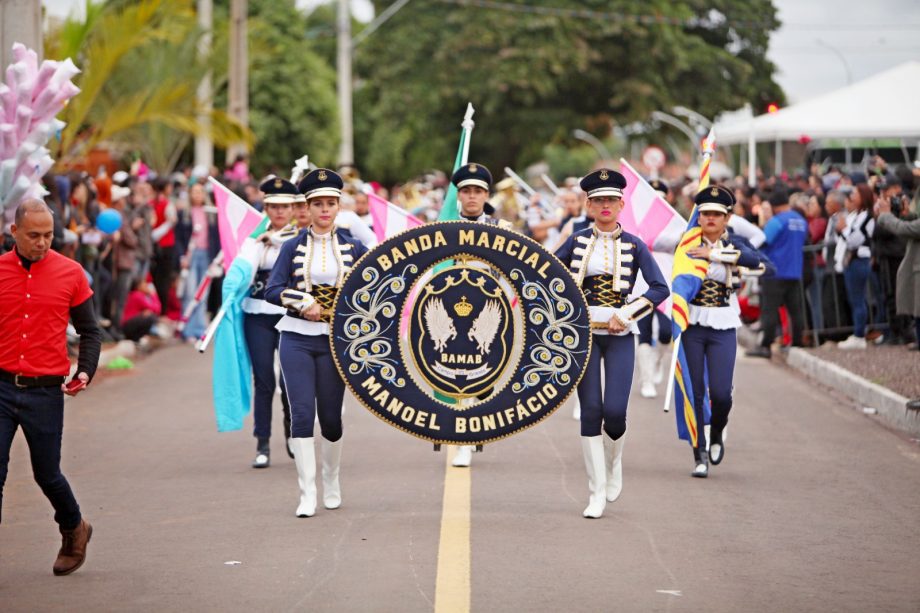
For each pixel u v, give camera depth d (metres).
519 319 8.95
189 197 22.30
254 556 8.11
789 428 13.23
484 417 8.95
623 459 11.52
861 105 30.28
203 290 13.31
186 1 24.92
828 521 9.15
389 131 63.28
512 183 25.39
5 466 7.29
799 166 32.88
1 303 7.32
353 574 7.68
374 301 8.91
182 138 32.72
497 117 56.81
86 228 18.09
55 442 7.49
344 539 8.52
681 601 7.18
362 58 58.75
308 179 9.34
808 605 7.15
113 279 19.61
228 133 26.44
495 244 8.90
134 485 10.39
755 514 9.34
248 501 9.75
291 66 49.81
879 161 21.48
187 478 10.68
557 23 54.28
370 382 8.95
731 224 12.42
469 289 8.91
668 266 13.14
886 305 18.36
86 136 24.95
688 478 10.66
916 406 12.92
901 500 9.88
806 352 18.25
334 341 8.93
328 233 9.39
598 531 8.76
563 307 8.91
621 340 9.30
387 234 13.14
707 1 57.50
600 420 9.20
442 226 8.91
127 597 7.26
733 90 57.06
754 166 30.02
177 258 22.34
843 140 30.38
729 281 10.84
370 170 67.00
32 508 9.62
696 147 52.50
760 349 19.52
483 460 11.38
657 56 55.34
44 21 21.39
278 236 11.13
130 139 31.64
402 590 7.34
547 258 8.91
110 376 17.06
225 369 11.13
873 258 18.47
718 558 8.11
